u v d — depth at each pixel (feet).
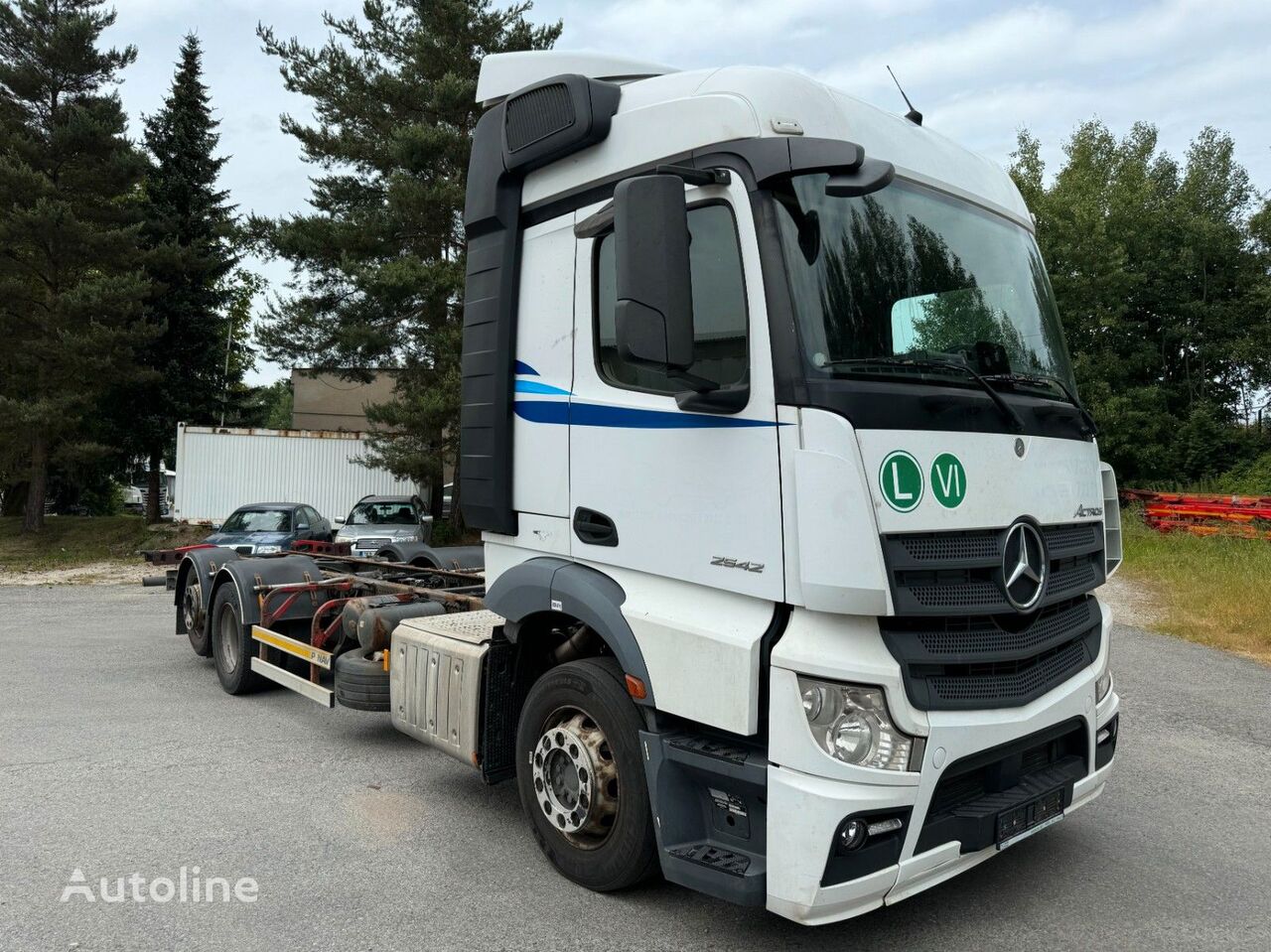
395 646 16.88
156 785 17.58
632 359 10.21
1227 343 89.61
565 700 13.26
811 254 10.65
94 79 84.58
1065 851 14.67
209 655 27.40
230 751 19.84
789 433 10.34
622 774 12.34
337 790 17.47
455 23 73.00
